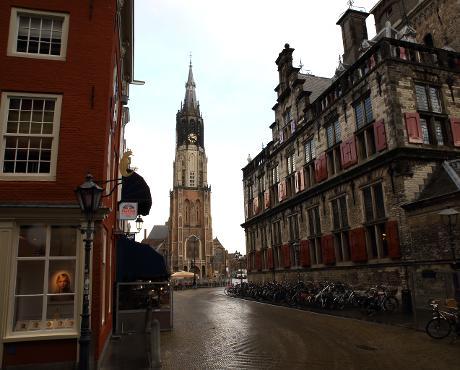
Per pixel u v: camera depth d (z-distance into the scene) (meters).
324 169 23.92
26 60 10.44
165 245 112.50
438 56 20.12
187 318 19.47
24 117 10.25
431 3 24.73
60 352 9.07
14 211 9.31
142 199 16.20
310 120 25.98
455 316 11.31
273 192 33.12
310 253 25.78
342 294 19.05
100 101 10.60
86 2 11.17
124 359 10.34
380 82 19.00
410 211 16.72
